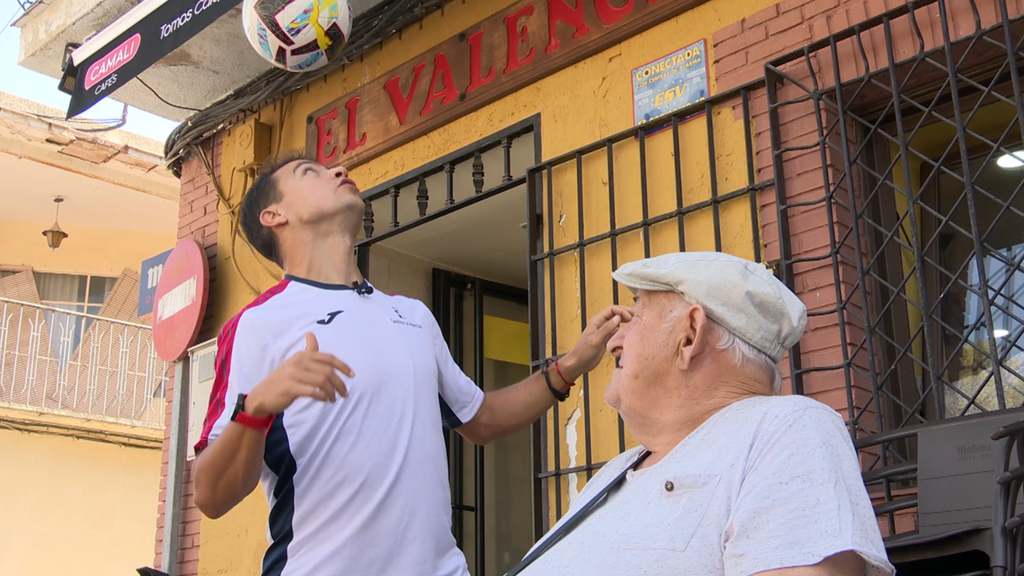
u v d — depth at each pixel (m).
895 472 2.30
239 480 1.84
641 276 1.77
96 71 4.96
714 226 3.42
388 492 2.01
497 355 6.00
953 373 3.05
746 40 3.50
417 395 2.13
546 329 3.92
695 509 1.49
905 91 3.21
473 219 5.20
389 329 2.18
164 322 5.62
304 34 3.97
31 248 11.63
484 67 4.36
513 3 4.31
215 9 4.38
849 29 3.16
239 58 5.36
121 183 10.72
